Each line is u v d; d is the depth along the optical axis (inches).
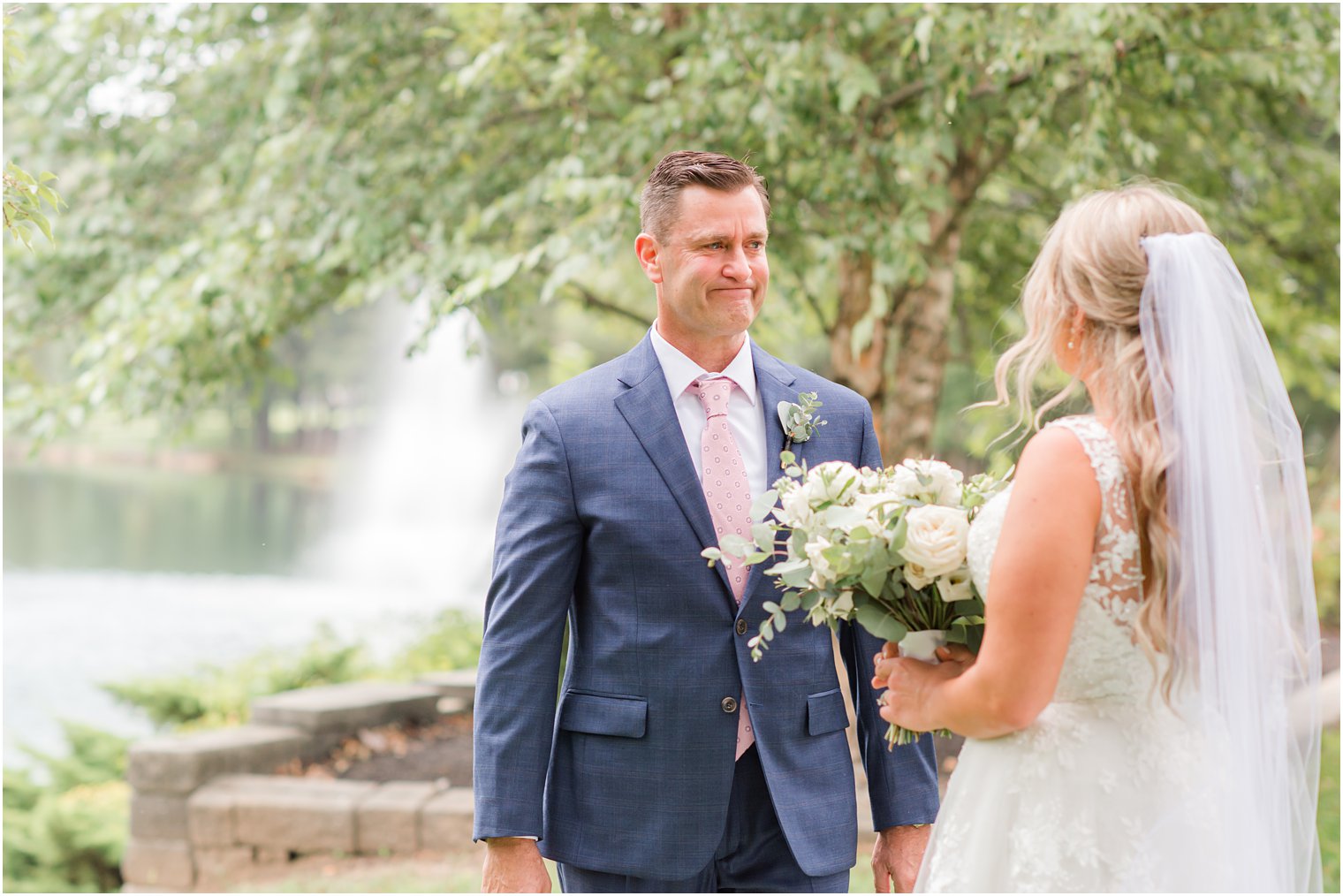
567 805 95.5
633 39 238.5
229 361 266.4
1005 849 76.0
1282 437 77.1
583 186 198.7
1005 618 70.9
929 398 261.4
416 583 694.5
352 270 247.4
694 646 93.9
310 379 1406.3
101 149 270.7
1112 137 207.5
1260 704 72.7
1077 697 75.4
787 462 92.8
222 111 252.8
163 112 263.7
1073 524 70.5
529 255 201.5
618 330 404.2
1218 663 72.1
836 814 95.0
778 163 217.0
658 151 211.0
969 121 237.1
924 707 77.9
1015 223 305.4
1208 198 261.7
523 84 239.9
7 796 263.9
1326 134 259.4
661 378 99.0
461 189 236.4
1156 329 73.3
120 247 259.0
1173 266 73.5
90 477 1454.2
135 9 246.4
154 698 307.0
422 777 259.4
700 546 94.6
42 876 234.7
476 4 220.1
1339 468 483.5
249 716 289.0
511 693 92.7
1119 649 73.4
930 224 255.3
